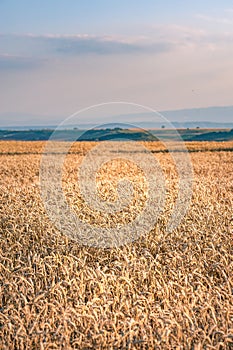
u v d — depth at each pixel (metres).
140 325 6.08
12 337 6.36
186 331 6.15
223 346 5.88
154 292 7.48
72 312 6.45
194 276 8.14
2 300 7.63
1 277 8.05
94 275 7.78
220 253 9.16
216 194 16.20
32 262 8.90
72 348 5.97
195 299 6.75
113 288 7.45
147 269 8.19
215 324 6.09
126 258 8.34
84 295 7.26
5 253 9.45
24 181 23.12
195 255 9.15
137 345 5.98
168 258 9.05
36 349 6.07
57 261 8.49
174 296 7.05
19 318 6.37
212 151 42.31
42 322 6.21
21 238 10.57
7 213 13.15
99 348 5.91
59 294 7.13
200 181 20.20
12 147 48.78
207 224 11.38
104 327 6.21
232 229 10.60
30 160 34.84
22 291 7.32
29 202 14.41
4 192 16.94
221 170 27.38
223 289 7.34
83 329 6.29
